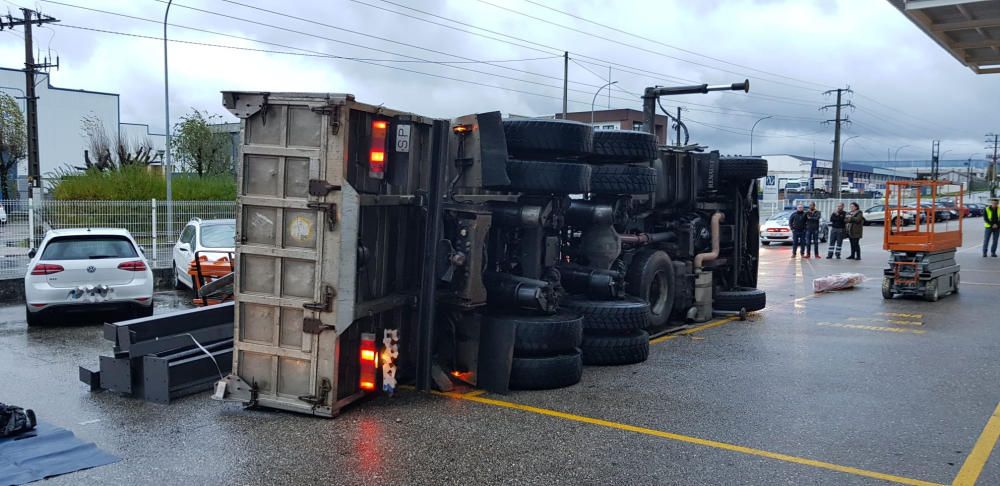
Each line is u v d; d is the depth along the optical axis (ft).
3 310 43.75
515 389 25.13
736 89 46.96
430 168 23.86
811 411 22.88
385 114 22.77
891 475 17.65
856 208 81.51
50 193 88.94
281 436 20.15
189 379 24.16
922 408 23.27
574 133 26.99
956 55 57.47
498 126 24.57
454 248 24.66
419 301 24.49
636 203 35.09
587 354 28.94
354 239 21.20
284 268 21.81
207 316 26.61
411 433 20.47
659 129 185.88
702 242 40.98
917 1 46.24
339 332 21.26
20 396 24.23
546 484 16.94
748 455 18.93
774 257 86.22
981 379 27.02
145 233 55.62
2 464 17.88
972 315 42.57
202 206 58.59
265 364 22.30
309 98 21.07
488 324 25.18
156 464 18.07
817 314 43.11
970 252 90.33
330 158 20.95
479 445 19.53
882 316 42.29
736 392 25.11
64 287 36.99
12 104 147.43
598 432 20.68
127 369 23.99
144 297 38.83
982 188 401.08
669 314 37.29
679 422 21.66
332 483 16.96
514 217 26.94
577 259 33.65
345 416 21.97
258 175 21.99
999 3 45.70
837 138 185.47
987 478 17.49
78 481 16.99
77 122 189.16
